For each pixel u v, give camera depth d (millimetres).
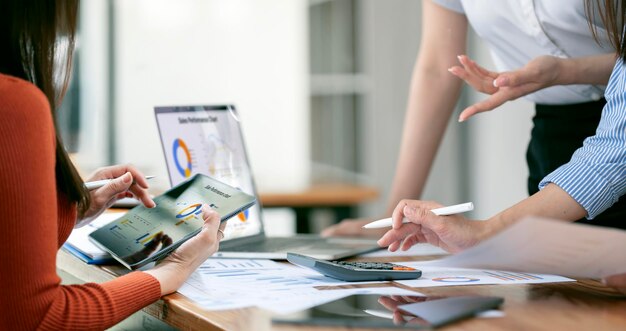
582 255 1032
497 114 3680
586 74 1465
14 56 1150
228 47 5215
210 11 5172
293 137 5312
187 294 1162
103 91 5027
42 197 1046
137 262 1323
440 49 1973
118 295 1130
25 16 1145
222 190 1450
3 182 1010
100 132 5027
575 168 1296
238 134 1825
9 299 1036
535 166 1915
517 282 1231
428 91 1994
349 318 966
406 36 5125
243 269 1379
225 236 1656
